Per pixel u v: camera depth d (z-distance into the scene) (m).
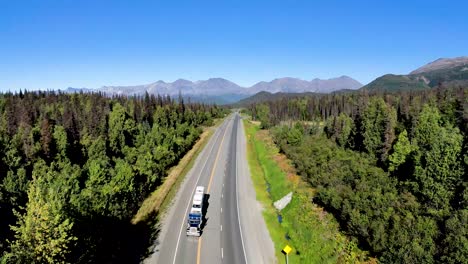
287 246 35.75
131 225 42.53
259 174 70.12
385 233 31.23
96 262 32.69
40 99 174.88
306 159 62.75
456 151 34.81
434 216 31.25
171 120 135.62
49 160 65.50
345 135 74.69
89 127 94.00
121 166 52.69
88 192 41.19
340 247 35.53
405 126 71.88
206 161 80.62
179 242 38.81
